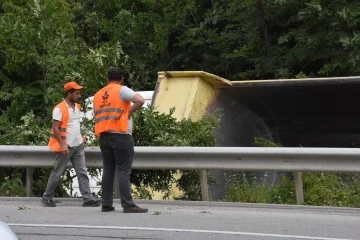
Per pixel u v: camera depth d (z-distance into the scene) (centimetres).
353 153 1417
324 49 2480
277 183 1706
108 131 1392
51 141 1502
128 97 1384
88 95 1980
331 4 2422
